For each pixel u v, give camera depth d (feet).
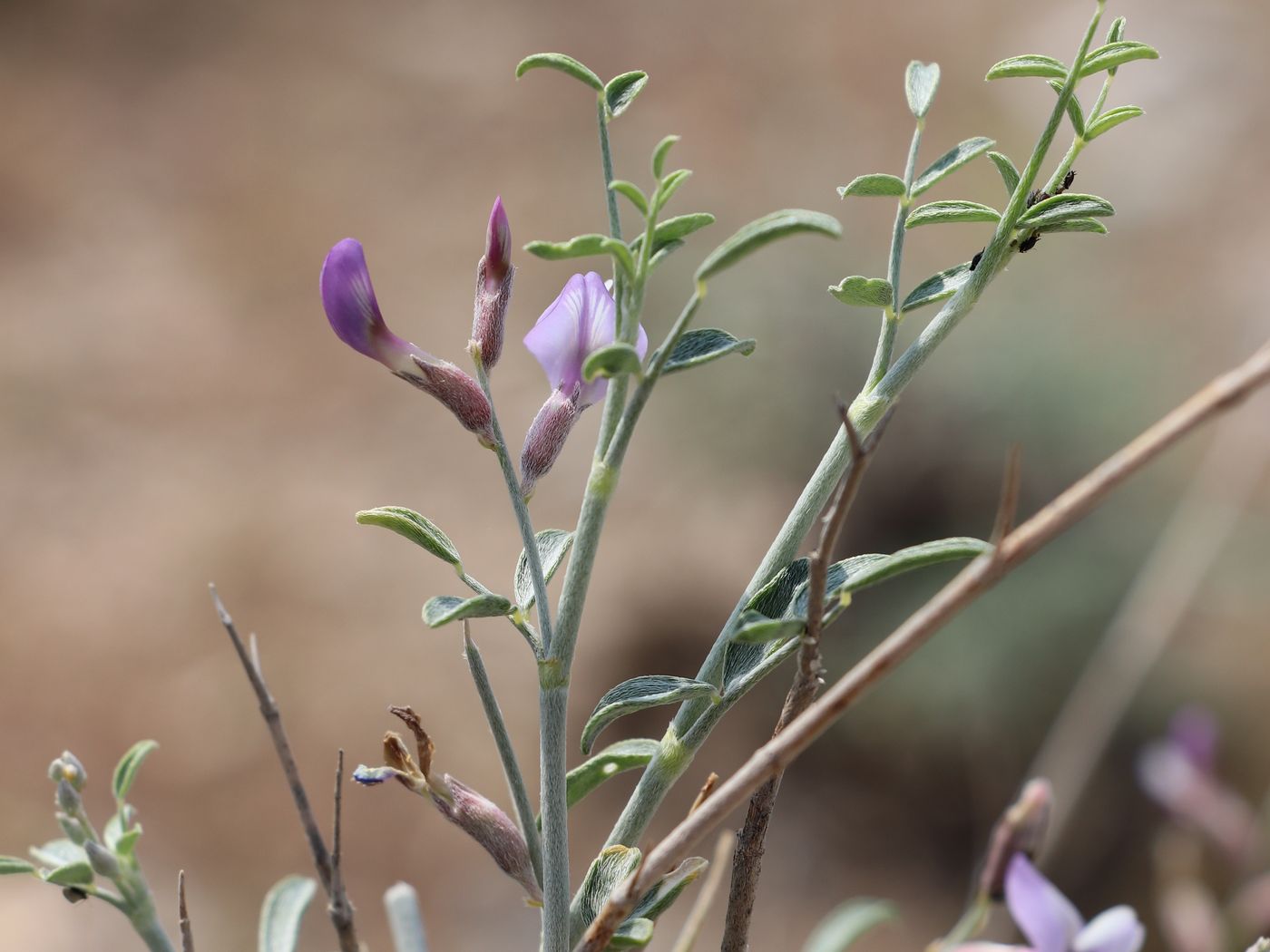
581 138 47.62
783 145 46.19
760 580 4.10
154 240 42.86
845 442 4.14
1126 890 23.15
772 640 3.99
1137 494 26.71
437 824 25.26
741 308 30.73
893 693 25.86
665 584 29.91
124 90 49.78
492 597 3.80
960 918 24.38
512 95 50.01
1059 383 27.50
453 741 26.58
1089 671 13.29
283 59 52.03
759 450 30.71
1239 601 25.46
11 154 45.78
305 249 42.78
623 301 3.75
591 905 4.03
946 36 51.19
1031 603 25.50
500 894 23.86
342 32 53.62
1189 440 27.91
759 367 30.55
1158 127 43.21
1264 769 23.22
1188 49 45.50
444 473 34.12
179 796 25.81
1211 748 11.53
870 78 49.80
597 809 25.16
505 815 4.19
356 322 4.21
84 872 4.60
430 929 23.40
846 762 26.55
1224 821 11.36
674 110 48.65
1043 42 48.85
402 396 37.04
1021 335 28.25
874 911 6.52
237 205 44.70
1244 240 38.45
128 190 44.91
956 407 27.63
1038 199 4.36
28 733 26.94
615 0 55.36
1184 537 13.53
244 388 37.40
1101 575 25.41
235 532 32.09
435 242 42.88
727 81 49.96
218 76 50.78
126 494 33.53
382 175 46.21
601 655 28.71
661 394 31.35
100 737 27.04
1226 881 11.85
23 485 33.53
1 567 30.89
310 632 29.25
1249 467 13.80
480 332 4.28
